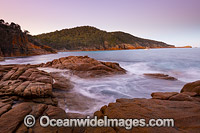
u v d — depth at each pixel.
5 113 3.49
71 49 180.12
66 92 7.48
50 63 16.00
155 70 17.59
